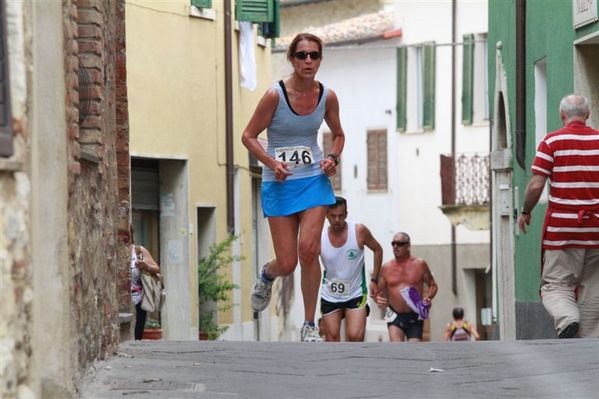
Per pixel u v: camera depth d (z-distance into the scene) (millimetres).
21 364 14719
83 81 21438
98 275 20641
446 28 97125
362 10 105125
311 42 25859
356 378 19375
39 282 16172
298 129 26359
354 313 33719
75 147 18484
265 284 27891
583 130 27703
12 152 14250
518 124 45375
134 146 56344
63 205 17109
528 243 44344
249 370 20109
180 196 60062
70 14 18594
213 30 63156
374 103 102000
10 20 14500
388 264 41531
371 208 102875
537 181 27719
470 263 97062
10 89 14219
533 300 43281
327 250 33500
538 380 19188
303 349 22609
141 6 57156
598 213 27469
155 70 58125
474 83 95562
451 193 92688
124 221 27703
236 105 67000
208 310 62500
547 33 41000
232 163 64375
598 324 27891
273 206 26719
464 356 21562
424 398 17703
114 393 18000
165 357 21625
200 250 63656
